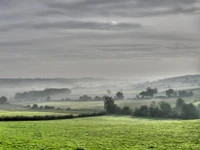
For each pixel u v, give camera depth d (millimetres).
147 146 62000
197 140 68812
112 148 59812
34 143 64938
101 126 104812
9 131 86438
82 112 189125
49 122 122250
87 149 58781
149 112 174000
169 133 80812
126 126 103812
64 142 67250
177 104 176750
